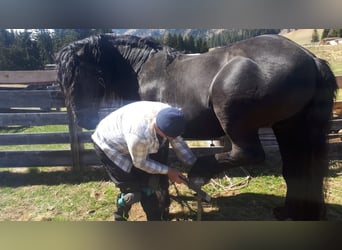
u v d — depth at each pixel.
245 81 2.02
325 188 2.17
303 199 2.17
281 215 2.42
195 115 2.32
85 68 2.74
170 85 2.43
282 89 1.96
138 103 2.08
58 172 3.68
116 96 2.82
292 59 1.97
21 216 2.78
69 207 2.92
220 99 2.12
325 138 2.10
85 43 2.72
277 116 2.07
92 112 2.87
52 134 3.64
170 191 3.13
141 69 2.62
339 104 3.76
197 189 2.24
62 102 3.57
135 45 2.66
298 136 2.15
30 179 3.53
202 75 2.25
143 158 2.00
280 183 3.25
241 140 2.17
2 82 3.56
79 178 3.52
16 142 3.64
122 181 2.26
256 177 3.40
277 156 3.73
